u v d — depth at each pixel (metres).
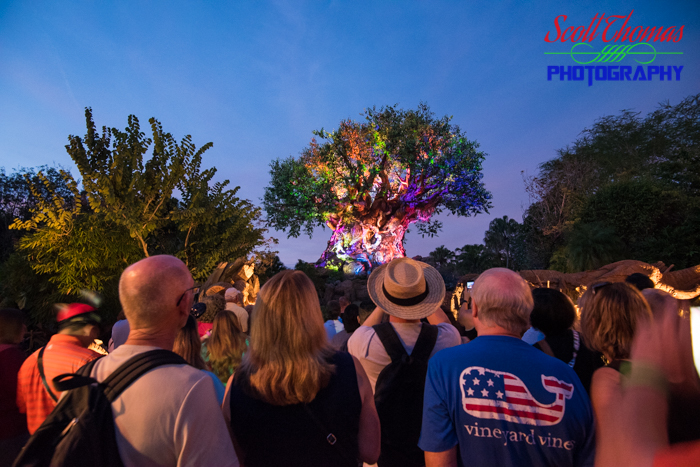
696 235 16.50
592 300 1.82
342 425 1.45
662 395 0.75
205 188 14.75
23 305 11.59
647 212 17.91
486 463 1.45
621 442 0.76
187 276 1.49
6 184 26.31
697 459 0.66
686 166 20.38
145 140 13.67
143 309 1.36
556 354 2.24
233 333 2.67
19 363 2.66
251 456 1.44
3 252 22.42
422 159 31.06
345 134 30.56
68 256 11.30
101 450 1.11
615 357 1.71
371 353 2.07
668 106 30.20
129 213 11.82
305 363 1.40
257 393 1.43
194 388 1.24
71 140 12.42
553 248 24.91
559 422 1.41
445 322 2.46
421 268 2.23
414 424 1.95
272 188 33.09
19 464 1.05
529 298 1.69
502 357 1.54
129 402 1.18
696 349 0.77
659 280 11.01
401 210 33.09
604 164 30.44
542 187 28.75
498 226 26.80
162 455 1.17
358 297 23.98
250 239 15.33
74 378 1.18
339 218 33.34
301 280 1.54
